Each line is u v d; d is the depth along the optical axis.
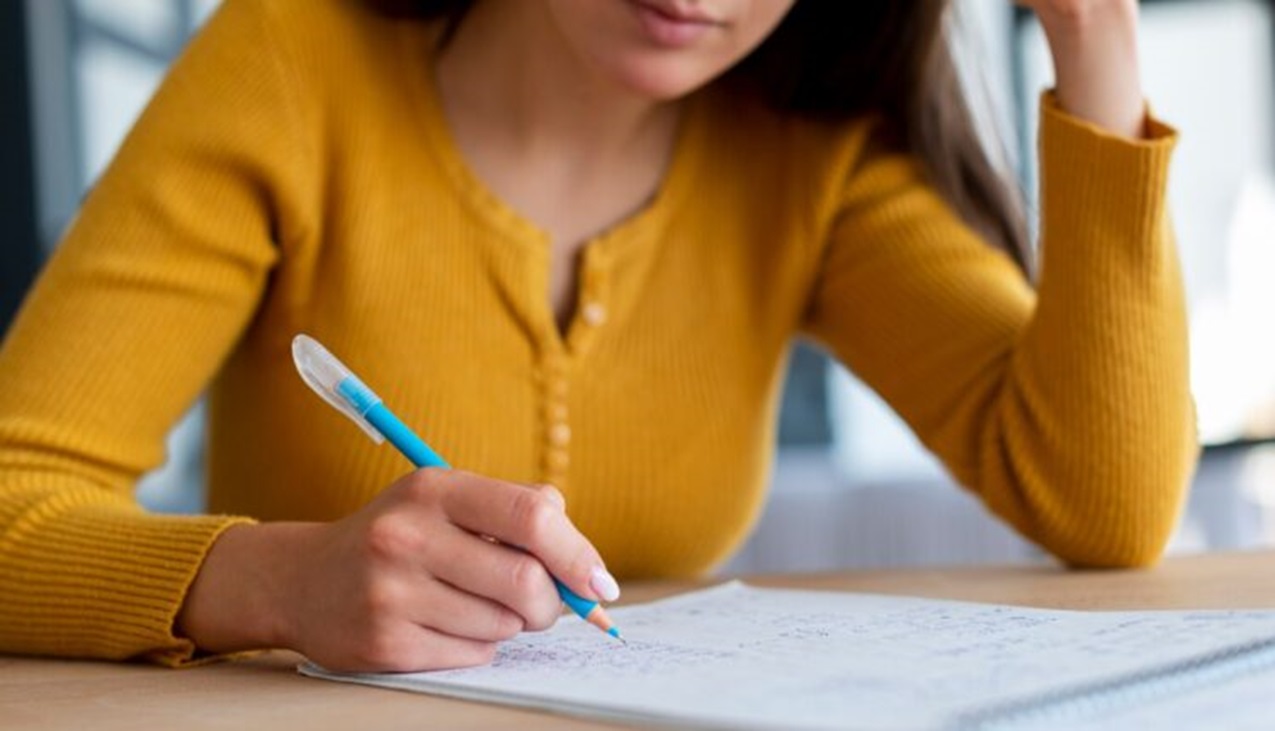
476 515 0.74
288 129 1.16
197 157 1.13
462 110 1.24
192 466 3.71
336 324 1.20
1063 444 1.14
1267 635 0.69
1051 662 0.65
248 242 1.15
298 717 0.65
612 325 1.25
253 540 0.83
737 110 1.33
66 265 1.09
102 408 1.05
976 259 1.30
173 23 4.07
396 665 0.73
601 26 1.04
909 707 0.56
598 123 1.24
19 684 0.78
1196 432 1.19
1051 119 1.14
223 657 0.84
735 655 0.72
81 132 3.79
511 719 0.62
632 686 0.64
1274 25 3.83
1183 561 1.17
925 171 1.34
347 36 1.21
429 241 1.21
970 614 0.82
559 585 0.75
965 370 1.25
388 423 0.81
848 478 3.90
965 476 1.27
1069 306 1.14
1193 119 3.86
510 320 1.22
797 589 1.03
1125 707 0.58
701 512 1.28
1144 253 1.13
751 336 1.32
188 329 1.11
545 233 1.23
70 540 0.90
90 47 3.82
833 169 1.32
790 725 0.54
